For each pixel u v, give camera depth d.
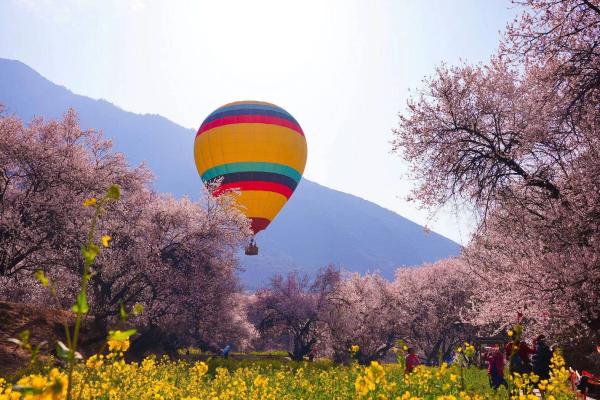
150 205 32.44
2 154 24.59
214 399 7.83
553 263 14.94
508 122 16.55
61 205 25.03
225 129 40.25
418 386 8.50
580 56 15.17
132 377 8.86
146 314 30.23
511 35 15.97
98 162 30.27
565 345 15.93
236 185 39.66
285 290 53.44
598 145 15.32
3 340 18.52
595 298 14.60
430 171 17.64
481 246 19.23
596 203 14.56
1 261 24.58
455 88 17.17
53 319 23.41
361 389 4.31
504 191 16.75
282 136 40.66
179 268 31.77
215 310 34.47
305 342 54.78
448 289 54.94
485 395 7.30
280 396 9.27
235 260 33.75
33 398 2.20
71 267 26.92
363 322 56.81
